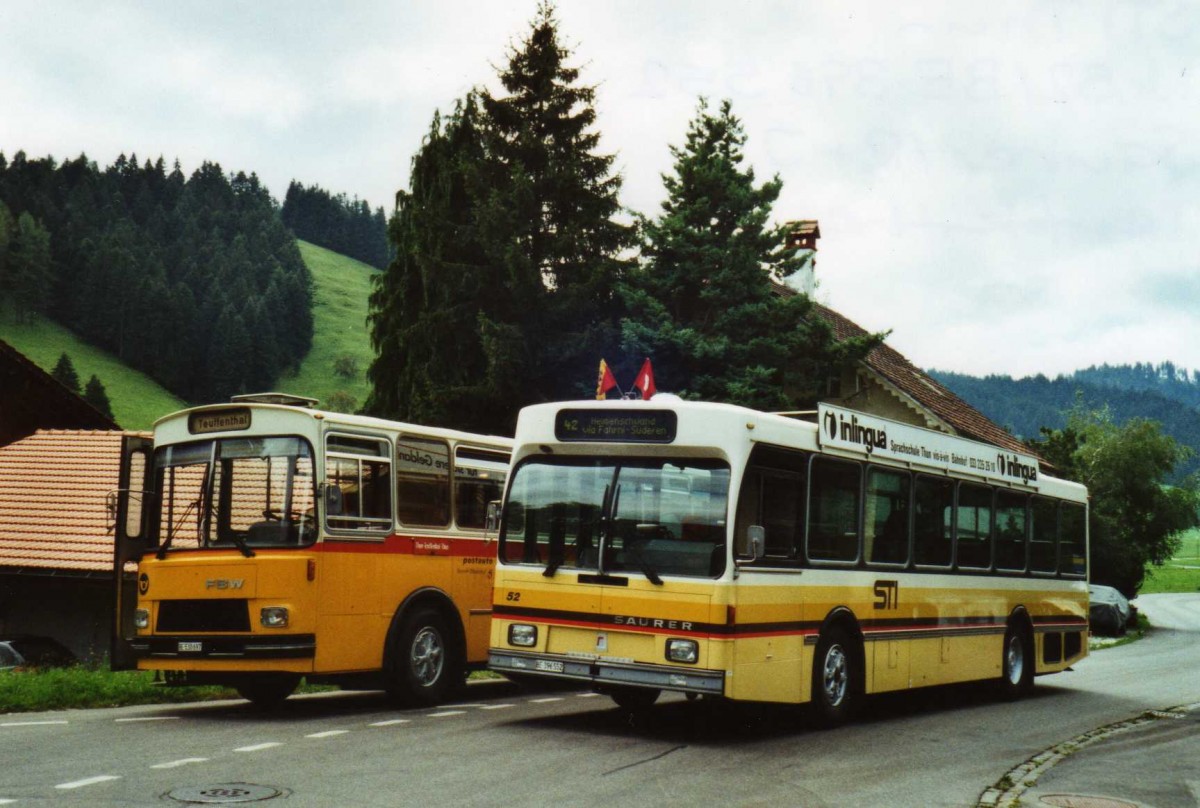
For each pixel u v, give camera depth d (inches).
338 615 494.0
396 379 1497.3
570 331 1229.7
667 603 440.1
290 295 7140.8
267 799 311.7
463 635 561.6
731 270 1165.1
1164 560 2342.5
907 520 567.8
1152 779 404.8
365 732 441.1
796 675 472.4
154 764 362.0
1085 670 946.7
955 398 1823.3
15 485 1206.3
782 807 329.4
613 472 463.5
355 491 509.7
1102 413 2410.2
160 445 518.9
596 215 1280.8
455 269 1221.1
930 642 580.7
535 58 1312.7
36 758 370.9
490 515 502.9
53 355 6092.5
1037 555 717.9
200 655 482.6
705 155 1202.6
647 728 479.5
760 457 456.8
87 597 1116.5
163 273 6412.4
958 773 403.2
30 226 6461.6
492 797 324.2
